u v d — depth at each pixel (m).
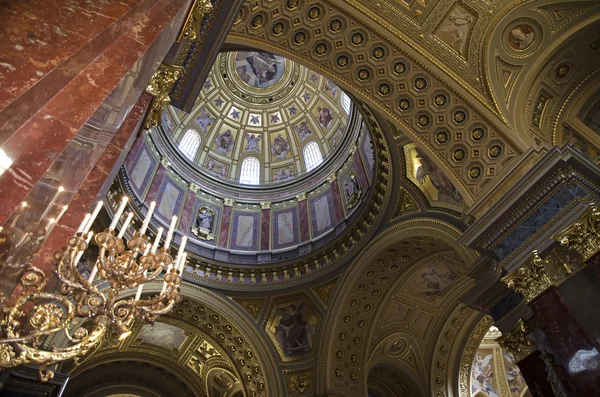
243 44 8.91
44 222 3.70
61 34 3.52
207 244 17.47
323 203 18.22
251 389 16.39
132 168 15.80
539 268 7.40
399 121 9.97
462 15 9.24
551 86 10.05
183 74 8.08
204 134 21.05
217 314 16.22
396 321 16.47
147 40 4.14
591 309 6.57
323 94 21.14
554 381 7.61
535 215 7.97
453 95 9.55
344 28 9.24
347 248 15.84
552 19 9.25
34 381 8.39
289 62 21.98
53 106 3.30
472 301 10.04
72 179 3.93
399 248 14.62
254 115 22.36
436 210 13.27
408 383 17.12
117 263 4.94
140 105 6.55
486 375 19.91
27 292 3.88
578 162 7.79
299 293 16.41
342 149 18.62
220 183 19.70
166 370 18.67
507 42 9.45
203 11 6.98
